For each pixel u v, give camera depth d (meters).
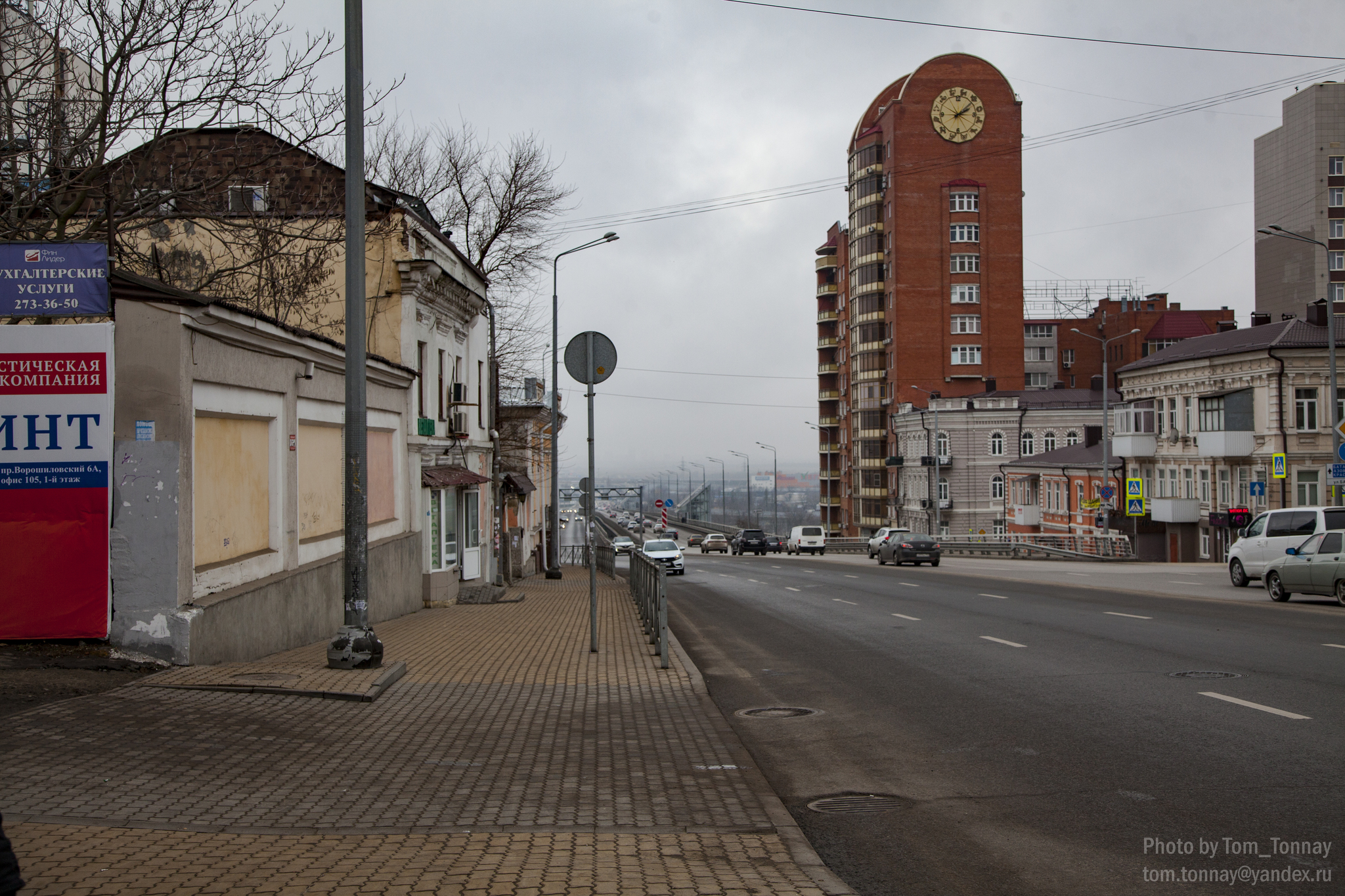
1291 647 13.39
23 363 10.21
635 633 17.03
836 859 5.67
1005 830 6.05
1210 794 6.57
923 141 81.94
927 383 81.62
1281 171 87.44
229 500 12.06
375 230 22.20
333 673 10.76
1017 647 14.22
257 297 17.47
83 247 9.99
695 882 5.14
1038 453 74.81
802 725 9.47
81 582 10.27
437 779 7.28
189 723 8.41
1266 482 44.91
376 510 19.33
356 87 11.24
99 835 5.69
